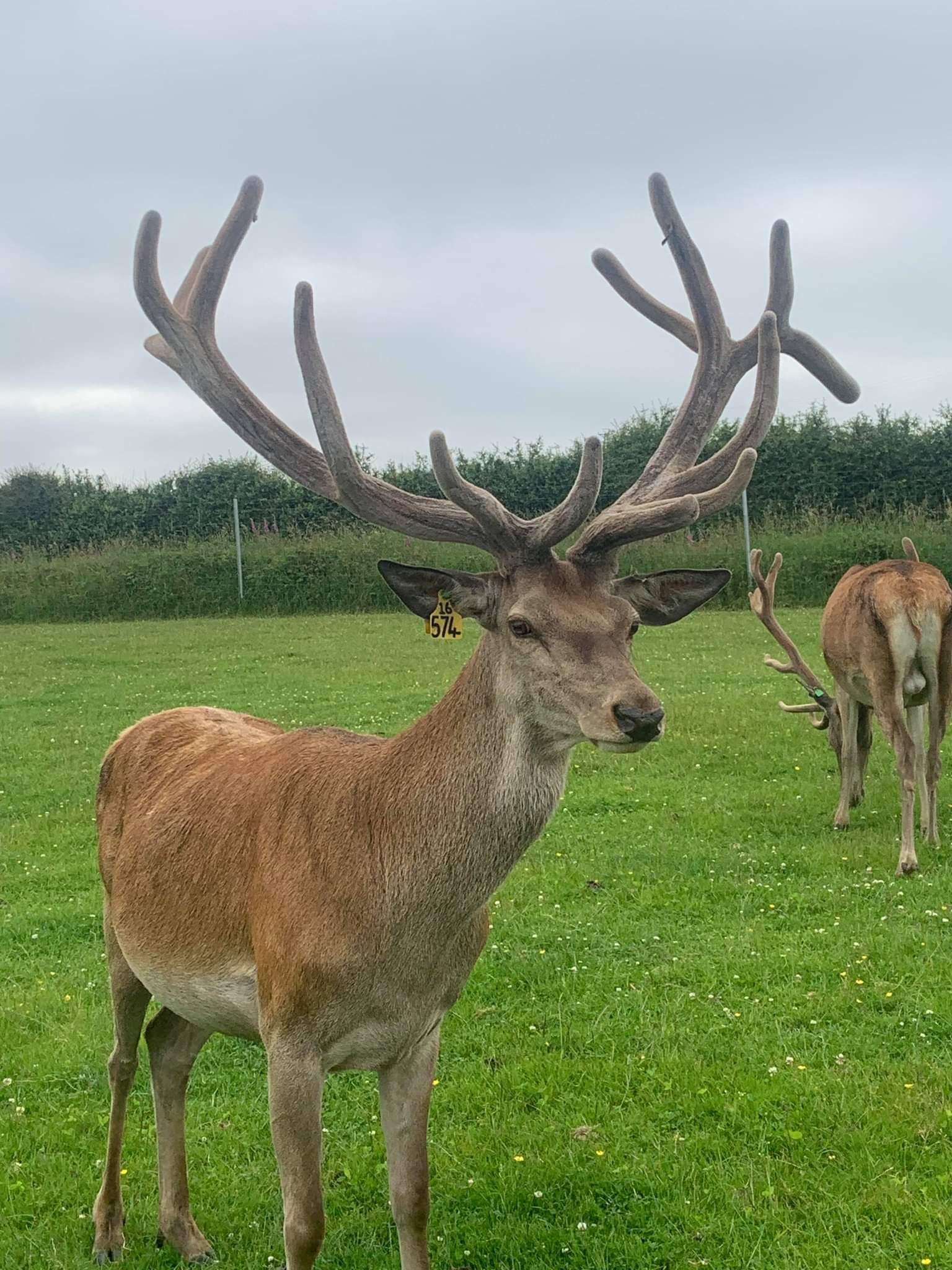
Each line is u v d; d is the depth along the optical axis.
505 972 6.93
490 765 3.88
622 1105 5.43
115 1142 4.64
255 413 4.62
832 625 9.68
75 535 40.59
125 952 4.55
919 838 9.43
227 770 4.55
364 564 32.12
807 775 11.70
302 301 4.24
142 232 4.62
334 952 3.77
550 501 37.56
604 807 10.66
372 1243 4.55
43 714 16.22
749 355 4.93
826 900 7.96
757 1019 6.16
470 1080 5.67
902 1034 5.96
